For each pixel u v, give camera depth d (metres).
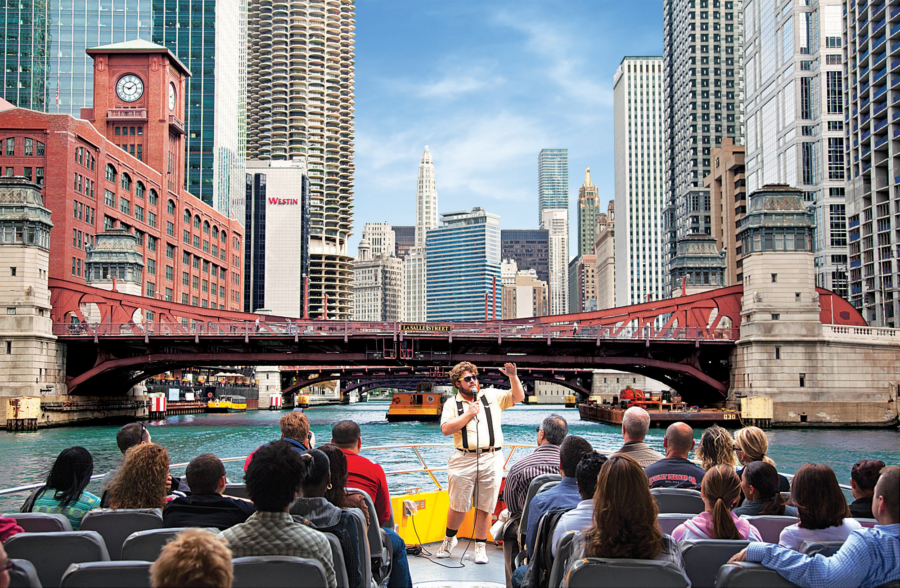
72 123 94.00
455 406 11.20
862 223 115.56
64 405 71.12
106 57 123.62
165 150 123.38
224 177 169.25
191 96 159.88
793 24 142.50
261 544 6.03
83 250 96.62
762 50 159.62
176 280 128.62
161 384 114.12
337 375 126.69
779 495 8.22
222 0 166.50
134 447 8.07
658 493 8.37
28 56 136.62
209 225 146.62
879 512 6.11
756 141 163.25
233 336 72.12
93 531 6.71
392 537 9.11
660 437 62.59
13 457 45.72
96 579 5.51
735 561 6.15
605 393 111.44
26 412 66.19
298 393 160.12
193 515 7.04
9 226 68.88
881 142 109.88
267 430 72.25
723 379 81.62
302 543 6.07
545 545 7.19
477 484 11.26
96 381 81.25
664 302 77.44
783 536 6.93
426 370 119.69
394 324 72.25
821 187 137.50
